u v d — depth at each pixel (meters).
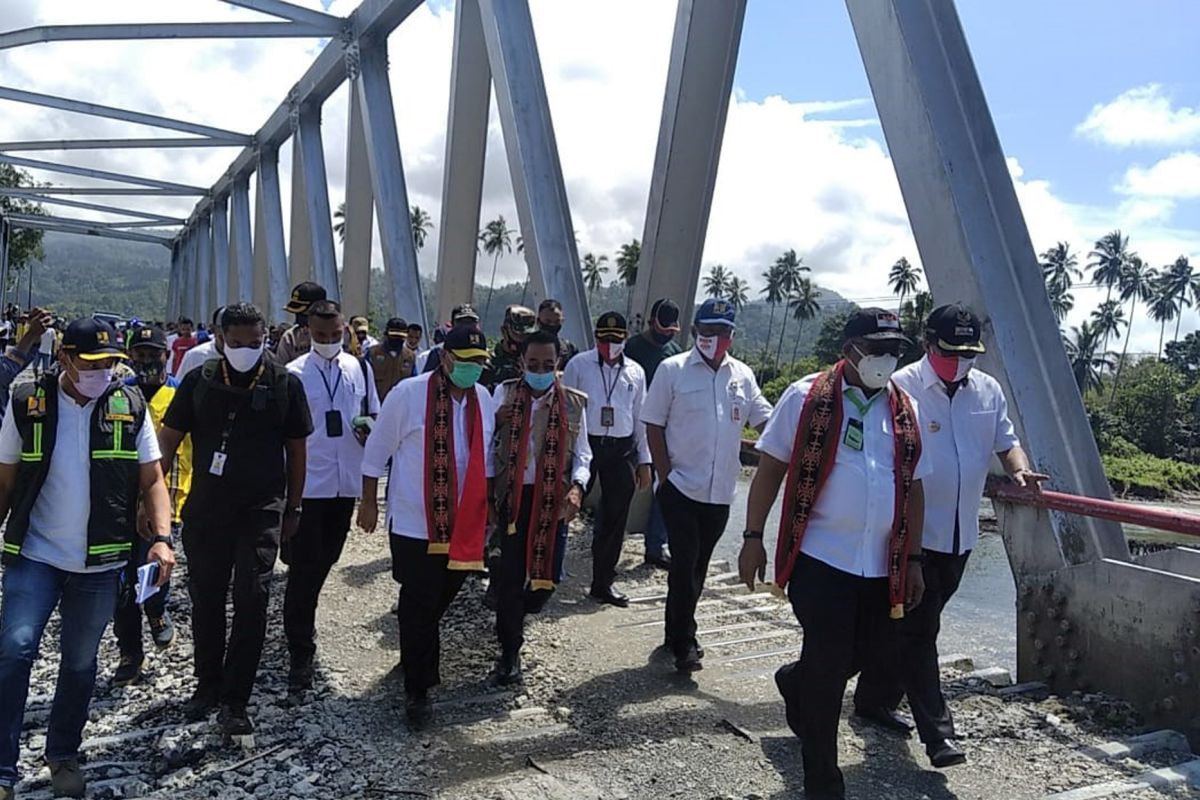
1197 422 58.44
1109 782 3.65
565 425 4.89
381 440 4.39
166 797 3.47
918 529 3.55
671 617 5.03
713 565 8.10
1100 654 4.67
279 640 5.65
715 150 8.07
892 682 4.22
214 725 4.15
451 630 5.87
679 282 8.41
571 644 5.57
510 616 4.87
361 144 14.81
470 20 10.85
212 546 4.23
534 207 8.90
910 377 4.20
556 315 6.75
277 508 4.28
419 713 4.26
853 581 3.43
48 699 4.82
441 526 4.19
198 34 15.51
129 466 3.65
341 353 5.28
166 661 5.30
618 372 6.32
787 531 3.50
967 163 5.22
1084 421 5.23
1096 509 4.35
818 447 3.46
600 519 6.42
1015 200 5.28
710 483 4.96
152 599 5.45
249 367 4.16
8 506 3.55
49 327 5.94
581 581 7.05
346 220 15.46
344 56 14.23
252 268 27.84
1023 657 5.14
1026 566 5.12
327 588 6.78
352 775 3.71
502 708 4.57
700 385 4.96
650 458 5.38
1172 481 45.69
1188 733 4.18
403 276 13.16
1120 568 4.56
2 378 5.72
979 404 4.16
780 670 3.91
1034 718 4.39
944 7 5.41
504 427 4.91
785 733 4.20
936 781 3.68
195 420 4.23
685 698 4.68
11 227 49.66
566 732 4.20
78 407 3.59
